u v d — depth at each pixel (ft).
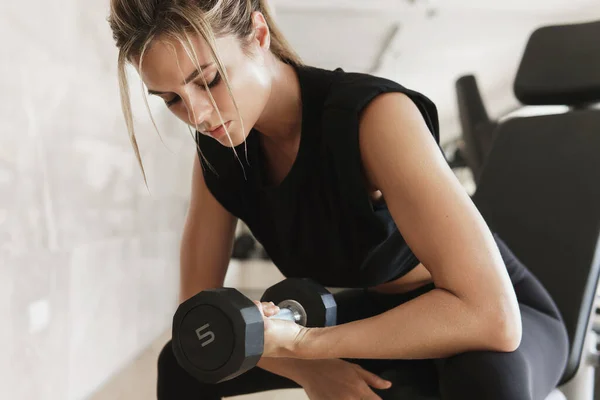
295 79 3.18
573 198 4.73
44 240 5.38
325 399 3.26
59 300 5.69
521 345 3.00
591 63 5.27
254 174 3.41
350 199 3.05
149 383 7.06
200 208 3.85
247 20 2.71
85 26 6.24
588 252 4.44
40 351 5.30
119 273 7.42
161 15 2.49
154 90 2.65
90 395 6.42
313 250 3.40
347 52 16.80
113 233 7.21
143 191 8.34
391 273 3.42
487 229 2.75
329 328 2.76
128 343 7.78
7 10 4.70
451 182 2.77
